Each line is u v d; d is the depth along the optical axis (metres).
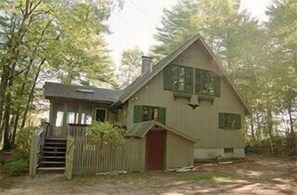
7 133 20.02
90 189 10.75
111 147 14.79
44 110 29.70
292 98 24.72
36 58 19.73
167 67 19.94
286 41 21.53
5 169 14.29
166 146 16.39
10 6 17.69
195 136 20.08
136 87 18.11
